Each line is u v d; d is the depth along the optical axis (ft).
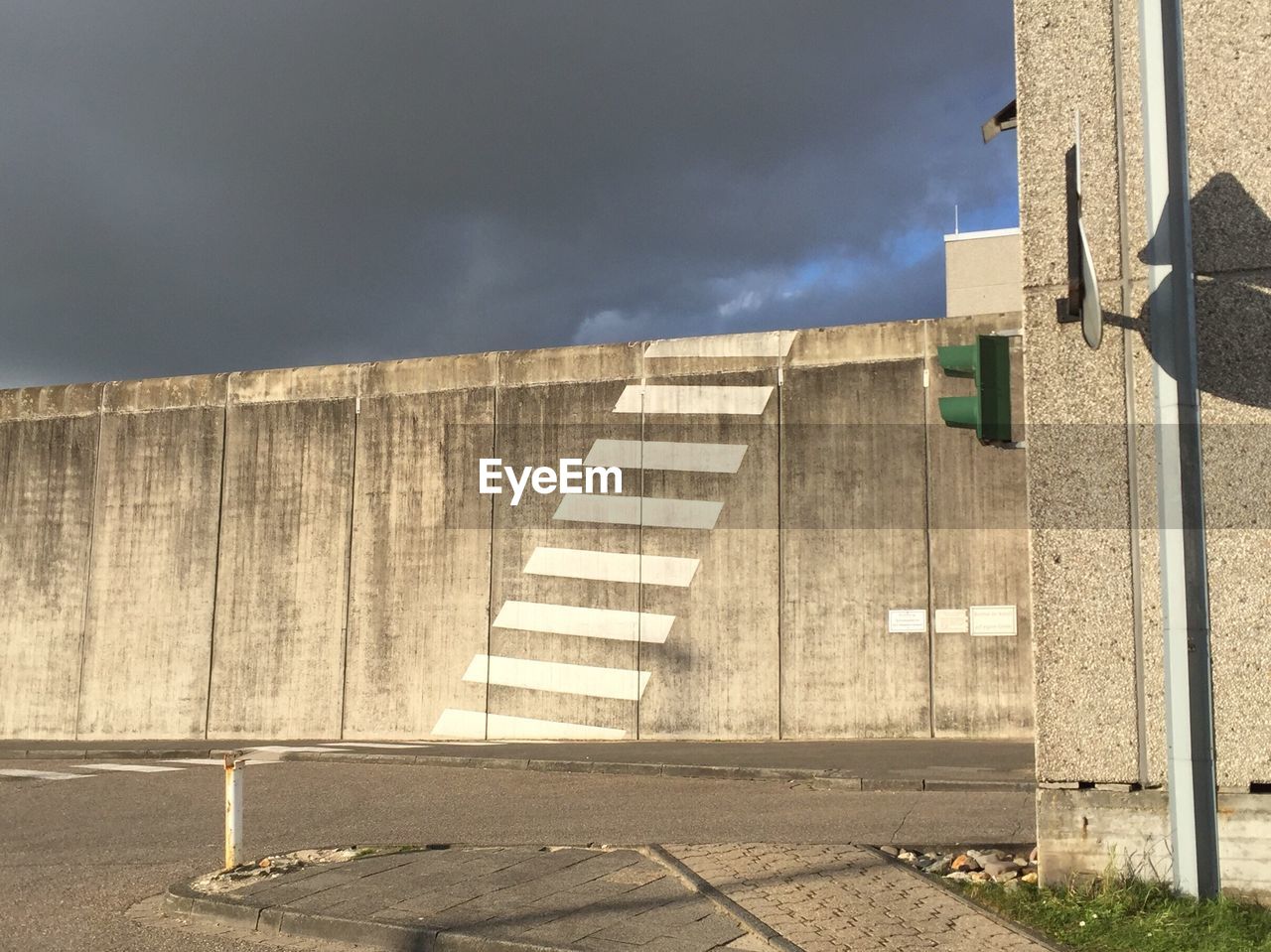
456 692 66.64
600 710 63.67
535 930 19.71
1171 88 21.48
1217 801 20.76
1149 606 21.74
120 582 74.13
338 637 69.26
